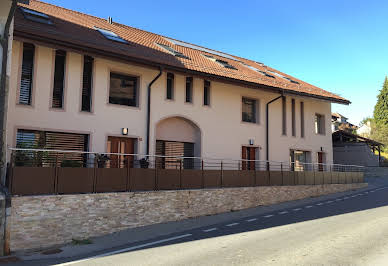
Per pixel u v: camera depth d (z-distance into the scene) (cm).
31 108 1110
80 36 1225
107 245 836
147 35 1884
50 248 814
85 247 820
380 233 859
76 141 1214
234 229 984
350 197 1784
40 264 675
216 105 1648
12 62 1085
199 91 1590
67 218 876
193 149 1598
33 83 1122
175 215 1140
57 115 1162
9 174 818
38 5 1509
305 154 2133
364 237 816
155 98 1427
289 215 1221
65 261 695
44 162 999
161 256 694
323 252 683
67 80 1195
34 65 1130
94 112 1252
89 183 949
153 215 1077
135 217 1029
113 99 1333
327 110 2292
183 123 1556
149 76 1418
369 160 3303
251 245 763
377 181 2731
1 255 747
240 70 1845
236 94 1741
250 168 1778
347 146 3369
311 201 1648
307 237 831
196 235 916
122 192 1009
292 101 2056
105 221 953
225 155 1656
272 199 1550
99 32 1434
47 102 1146
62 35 1128
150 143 1389
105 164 1176
